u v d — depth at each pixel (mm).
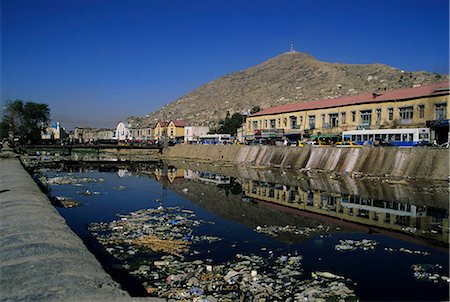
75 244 13266
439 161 43719
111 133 198375
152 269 15477
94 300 8875
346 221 26109
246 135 105500
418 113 58938
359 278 15094
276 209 30672
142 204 32625
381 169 49750
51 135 162625
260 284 13938
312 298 12805
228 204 33000
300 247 19484
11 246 12578
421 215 28219
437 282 14656
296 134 83438
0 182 28719
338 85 178625
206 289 13453
